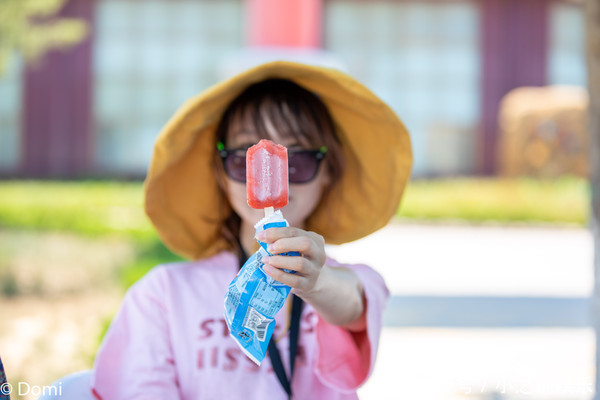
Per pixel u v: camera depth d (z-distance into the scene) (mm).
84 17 15859
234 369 1996
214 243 2326
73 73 15914
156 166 2127
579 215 11734
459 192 13422
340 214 2309
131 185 14836
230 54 16281
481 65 16641
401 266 7473
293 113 2111
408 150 2170
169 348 2041
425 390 3684
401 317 5312
